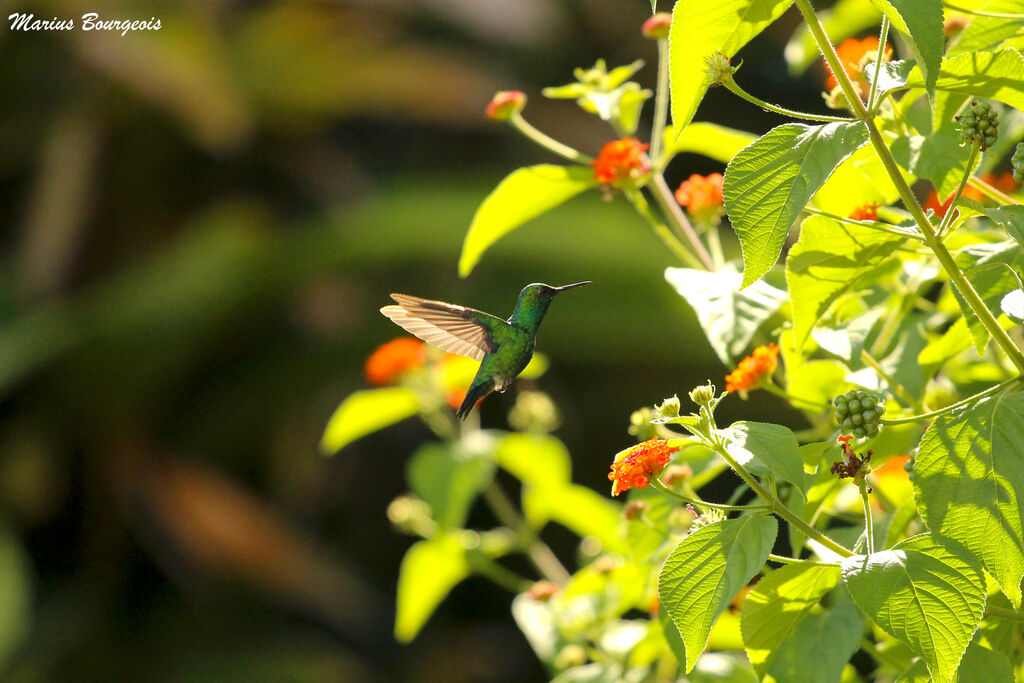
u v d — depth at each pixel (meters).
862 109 2.39
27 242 11.85
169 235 12.71
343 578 12.08
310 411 12.34
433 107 13.05
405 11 13.50
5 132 12.63
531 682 12.88
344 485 13.26
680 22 2.47
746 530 2.42
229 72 12.19
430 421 5.63
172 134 12.43
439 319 3.93
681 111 2.57
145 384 11.68
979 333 2.75
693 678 3.68
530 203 4.08
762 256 2.32
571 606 4.39
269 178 13.13
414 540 13.39
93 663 11.30
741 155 2.40
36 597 11.74
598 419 13.27
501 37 13.23
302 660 11.37
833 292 2.77
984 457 2.36
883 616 2.26
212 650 11.59
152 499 11.70
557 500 5.45
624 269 11.44
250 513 11.68
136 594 12.12
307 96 12.66
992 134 2.38
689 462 3.63
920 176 2.90
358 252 11.51
